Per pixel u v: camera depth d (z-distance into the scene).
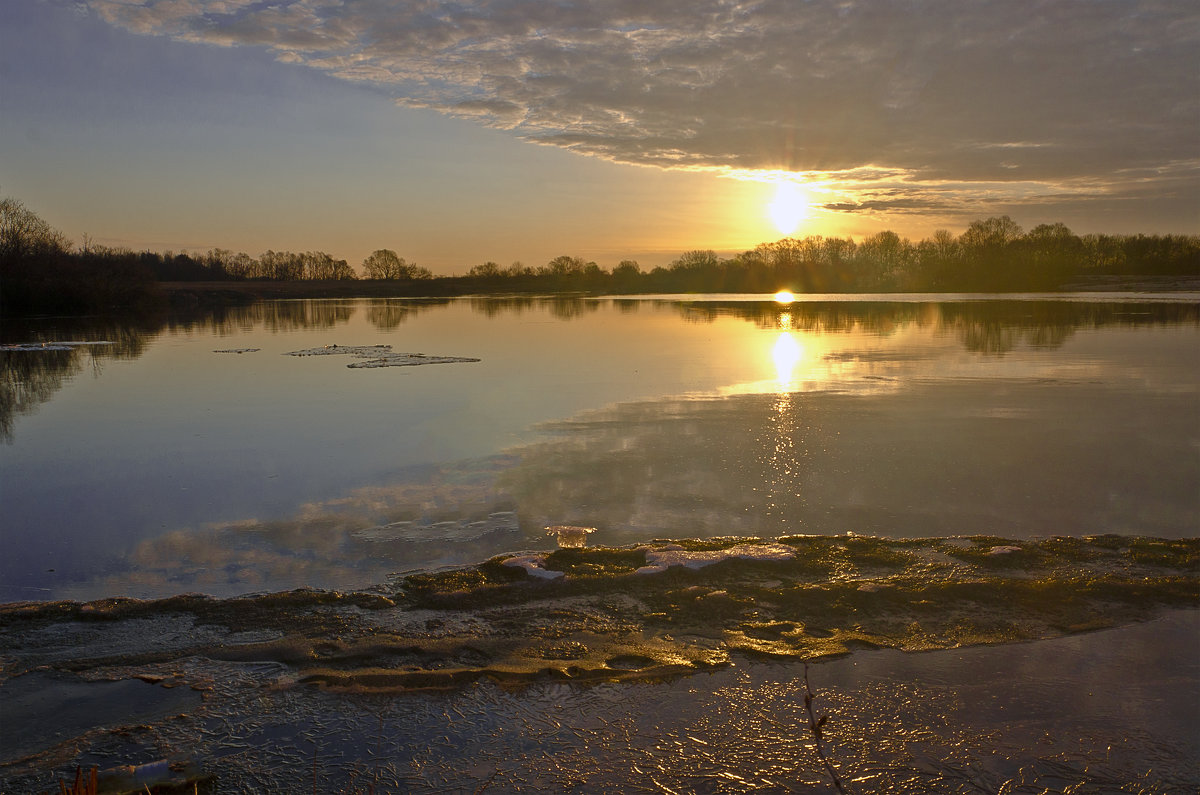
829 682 4.03
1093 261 82.81
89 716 3.78
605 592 5.05
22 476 8.27
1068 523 6.30
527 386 13.95
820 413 10.80
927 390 12.64
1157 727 3.63
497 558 5.56
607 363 17.30
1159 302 43.09
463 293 86.50
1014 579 5.12
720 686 4.01
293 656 4.30
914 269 83.69
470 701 3.90
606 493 7.25
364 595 5.03
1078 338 21.48
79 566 5.72
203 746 3.55
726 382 13.88
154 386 14.99
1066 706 3.80
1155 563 5.38
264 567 5.65
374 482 7.80
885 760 3.44
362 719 3.75
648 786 3.29
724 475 7.79
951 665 4.17
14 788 3.25
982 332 23.91
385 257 113.12
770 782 3.31
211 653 4.35
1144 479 7.48
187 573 5.56
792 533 6.17
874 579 5.16
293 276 109.44
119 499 7.39
